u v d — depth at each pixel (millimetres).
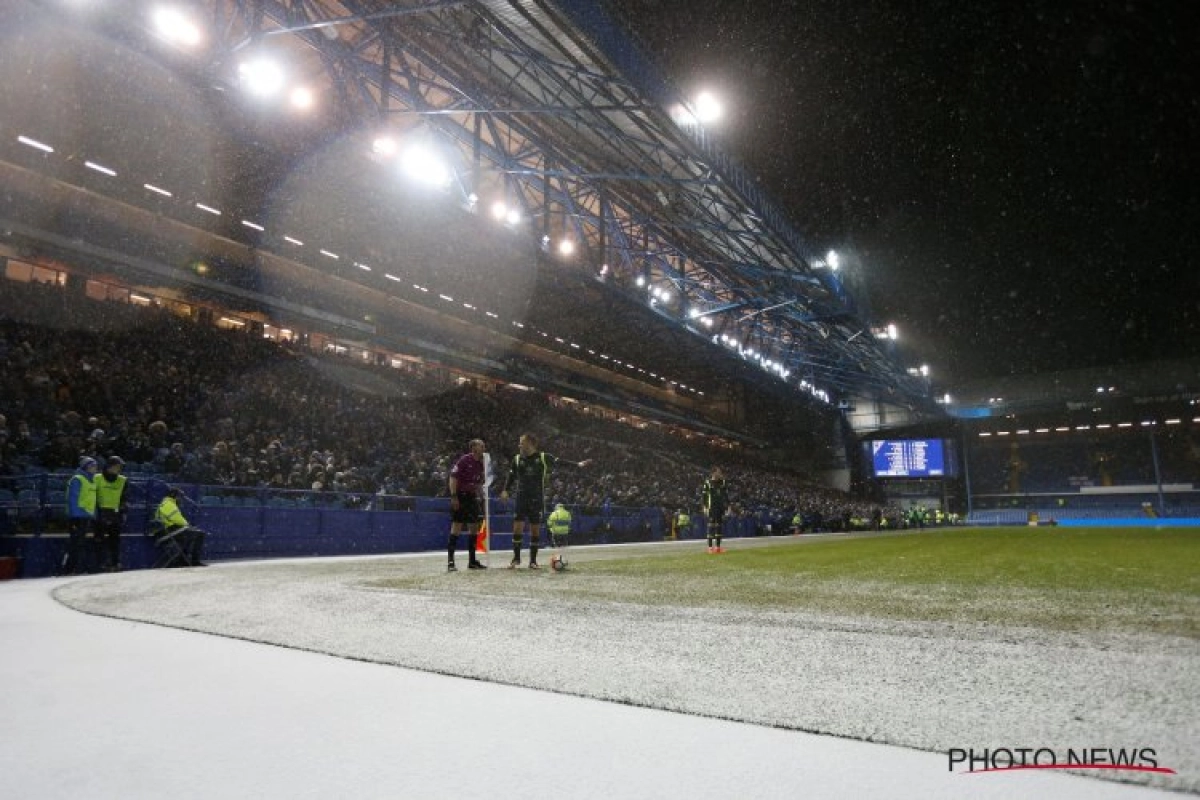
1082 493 80062
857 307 57062
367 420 28016
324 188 29969
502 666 3328
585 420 47094
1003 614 4211
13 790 1934
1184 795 1723
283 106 26641
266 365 28078
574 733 2375
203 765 2117
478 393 39312
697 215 44094
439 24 27578
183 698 2893
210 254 28234
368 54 29938
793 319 59469
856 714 2420
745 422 72938
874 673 2883
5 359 18375
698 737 2311
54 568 11461
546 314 47312
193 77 23688
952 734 2191
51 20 20578
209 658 3744
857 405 85625
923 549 16281
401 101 31344
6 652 3941
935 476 74625
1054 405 80938
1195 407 74625
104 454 16875
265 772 2053
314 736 2377
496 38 28672
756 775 1951
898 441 76188
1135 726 2137
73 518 11508
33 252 23125
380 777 1999
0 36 20359
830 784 1869
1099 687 2521
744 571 8625
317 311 32781
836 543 23000
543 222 40438
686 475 47375
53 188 23188
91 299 23594
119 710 2721
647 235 47625
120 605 6086
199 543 13078
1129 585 6184
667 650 3467
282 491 17656
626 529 30781
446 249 36406
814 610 4547
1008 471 87938
